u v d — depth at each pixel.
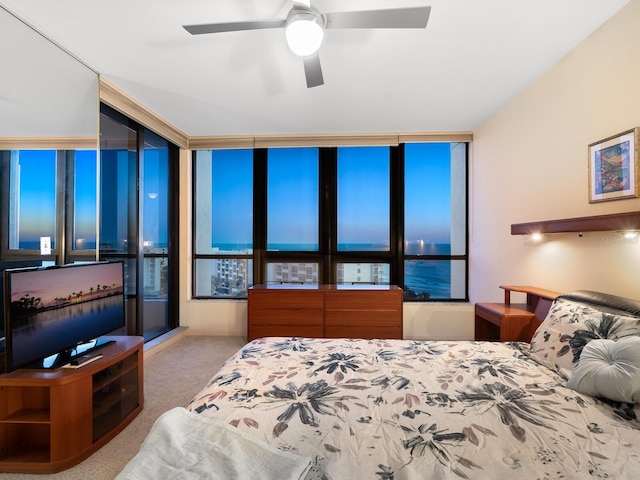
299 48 1.66
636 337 1.32
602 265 1.95
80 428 1.71
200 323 4.01
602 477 0.87
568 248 2.24
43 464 1.63
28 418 1.68
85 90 2.34
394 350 1.93
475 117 3.34
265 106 3.06
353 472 0.92
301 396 1.34
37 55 1.99
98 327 2.09
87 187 2.40
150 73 2.43
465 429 1.10
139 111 2.98
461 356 1.81
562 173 2.26
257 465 0.92
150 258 3.56
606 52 1.87
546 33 1.97
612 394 1.23
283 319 3.43
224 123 3.52
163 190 3.84
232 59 2.24
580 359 1.43
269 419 1.17
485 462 0.93
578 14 1.80
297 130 3.75
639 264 1.71
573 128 2.15
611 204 1.85
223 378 1.54
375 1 1.71
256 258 4.14
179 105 3.03
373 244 4.12
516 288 2.56
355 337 3.39
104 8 1.74
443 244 4.04
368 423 1.14
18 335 1.61
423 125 3.57
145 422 2.09
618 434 1.06
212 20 1.85
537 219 2.55
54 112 2.13
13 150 1.91
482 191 3.53
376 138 3.82
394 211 4.07
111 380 1.94
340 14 1.53
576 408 1.23
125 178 3.09
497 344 2.04
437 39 2.02
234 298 4.18
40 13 1.78
